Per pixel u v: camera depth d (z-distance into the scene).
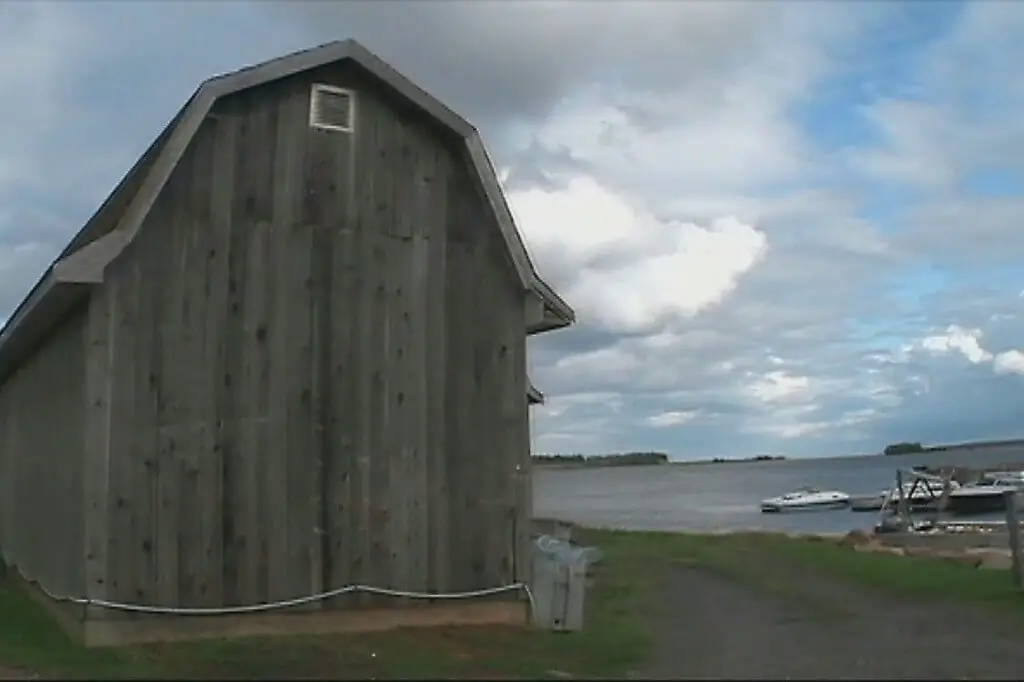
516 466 13.70
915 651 11.91
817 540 31.59
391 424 13.08
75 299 12.33
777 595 17.25
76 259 11.38
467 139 13.51
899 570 19.62
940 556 23.30
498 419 13.66
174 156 11.98
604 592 17.66
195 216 12.29
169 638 11.73
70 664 10.38
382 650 11.40
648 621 14.41
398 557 12.95
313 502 12.57
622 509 87.00
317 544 12.54
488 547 13.44
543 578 13.42
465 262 13.69
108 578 11.52
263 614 12.20
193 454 12.02
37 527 15.84
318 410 12.70
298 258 12.78
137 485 11.71
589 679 10.09
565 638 12.51
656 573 20.89
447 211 13.66
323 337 12.82
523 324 13.93
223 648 11.27
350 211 13.12
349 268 13.04
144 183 11.88
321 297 12.86
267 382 12.47
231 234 12.45
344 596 12.62
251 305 12.48
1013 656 11.52
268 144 12.75
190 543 11.91
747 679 10.18
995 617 14.36
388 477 12.99
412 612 12.95
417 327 13.34
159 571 11.73
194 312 12.17
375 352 13.09
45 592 14.77
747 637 12.99
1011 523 16.56
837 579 19.25
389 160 13.40
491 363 13.70
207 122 12.44
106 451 11.61
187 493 11.95
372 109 13.38
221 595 12.01
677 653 11.84
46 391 15.25
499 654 11.44
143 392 11.84
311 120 13.01
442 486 13.27
